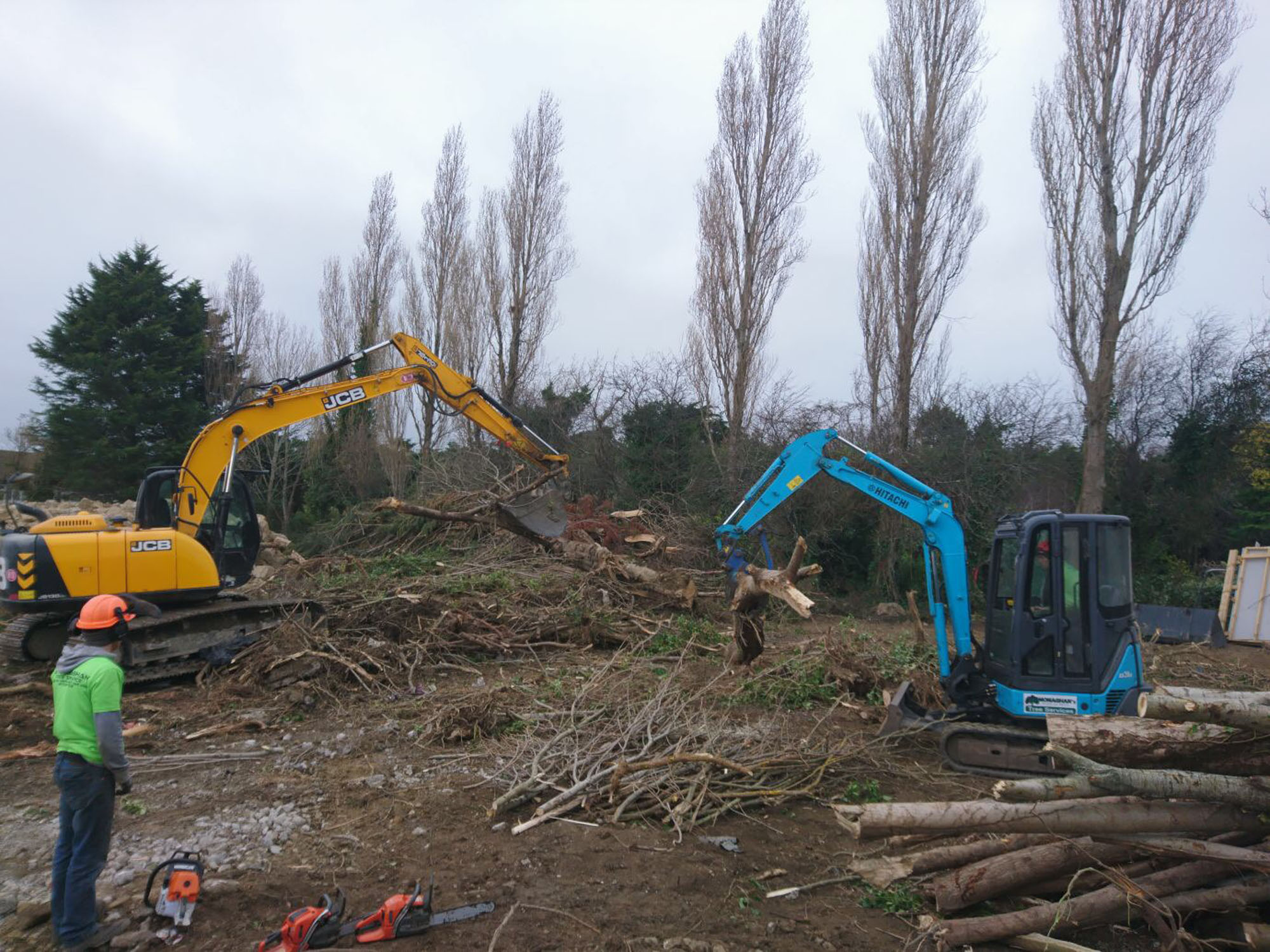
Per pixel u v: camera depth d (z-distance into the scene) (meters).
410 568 14.71
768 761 6.90
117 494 31.91
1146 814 4.38
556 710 8.25
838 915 4.82
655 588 13.67
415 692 9.55
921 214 21.83
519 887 4.99
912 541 19.25
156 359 33.03
